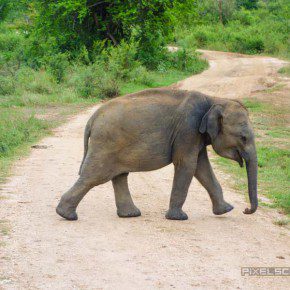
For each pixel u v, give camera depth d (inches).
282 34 2763.3
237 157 391.5
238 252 345.4
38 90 1326.3
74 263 312.0
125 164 392.2
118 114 386.0
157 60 1903.3
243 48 2667.3
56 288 276.7
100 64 1557.6
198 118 389.1
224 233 384.8
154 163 394.0
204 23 3149.6
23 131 788.0
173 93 395.9
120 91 1389.0
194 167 397.7
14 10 3053.6
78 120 995.3
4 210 416.2
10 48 2246.6
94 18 1891.0
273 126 965.2
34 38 1872.5
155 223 398.9
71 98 1252.5
